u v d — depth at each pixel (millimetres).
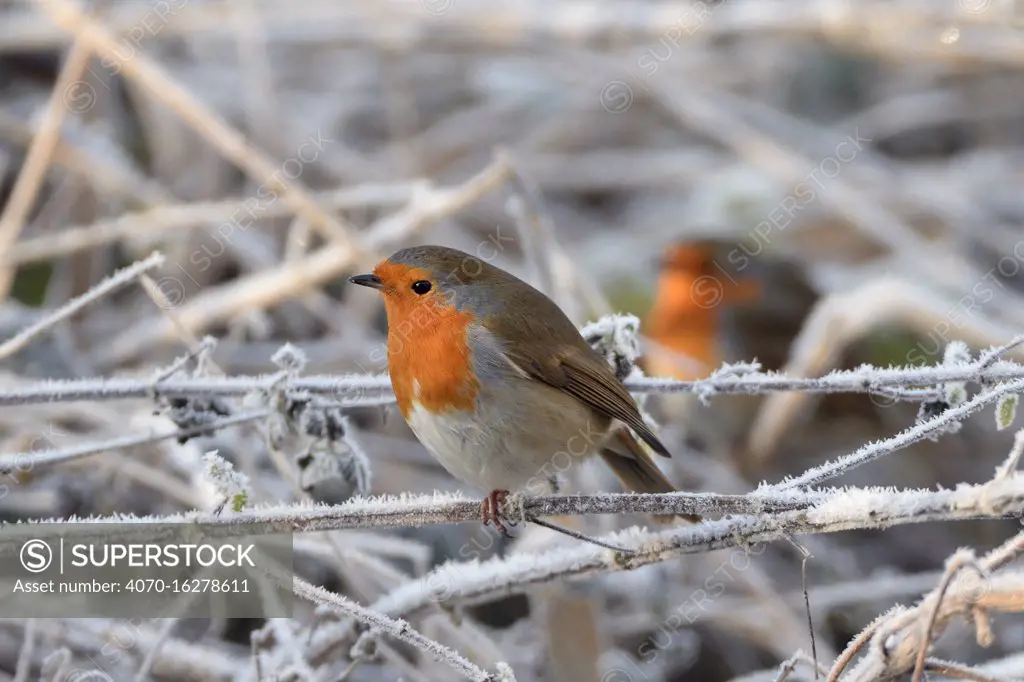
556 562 6562
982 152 14906
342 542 7820
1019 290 13609
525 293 7035
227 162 12961
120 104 13461
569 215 14445
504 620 10477
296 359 6902
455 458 6824
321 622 7367
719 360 12445
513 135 14688
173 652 7742
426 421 6805
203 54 14359
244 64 13164
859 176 13594
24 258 10461
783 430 11469
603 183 14180
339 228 10094
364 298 11945
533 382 6824
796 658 5859
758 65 15258
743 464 11656
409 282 6797
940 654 9609
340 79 14883
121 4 13398
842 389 6520
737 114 14562
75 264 11727
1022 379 5688
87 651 7902
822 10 13258
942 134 15484
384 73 14711
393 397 7801
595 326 7238
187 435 6812
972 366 6215
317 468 6844
